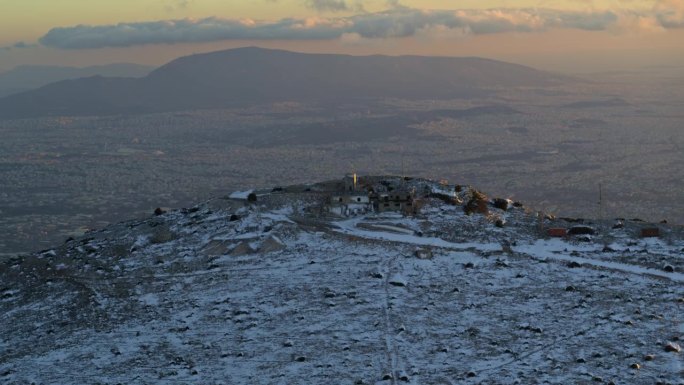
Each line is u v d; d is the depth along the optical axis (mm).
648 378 102500
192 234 160250
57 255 156875
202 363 110250
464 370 105875
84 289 137750
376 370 106375
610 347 111500
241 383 104125
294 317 123312
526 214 172125
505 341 114312
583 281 136000
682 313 122500
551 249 151750
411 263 143750
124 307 130750
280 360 110062
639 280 136250
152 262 149000
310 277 138500
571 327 118250
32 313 131250
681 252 148750
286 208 173375
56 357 114562
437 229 158750
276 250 151000
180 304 130625
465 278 137375
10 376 109375
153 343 117188
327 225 164500
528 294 130750
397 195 168500
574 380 102312
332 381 103688
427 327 118875
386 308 125438
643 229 157500
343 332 117812
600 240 155875
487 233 157375
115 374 108188
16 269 151250
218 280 139500
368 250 149750
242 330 120062
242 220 163250
